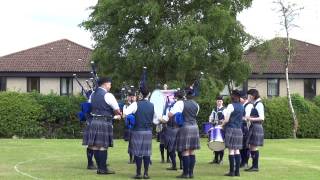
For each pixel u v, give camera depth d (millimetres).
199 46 23078
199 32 23875
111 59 25422
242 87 35000
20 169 12320
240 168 13078
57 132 26641
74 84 35500
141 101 11102
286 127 28531
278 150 18906
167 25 24703
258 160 14070
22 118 26188
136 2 24547
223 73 26141
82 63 35938
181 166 12852
